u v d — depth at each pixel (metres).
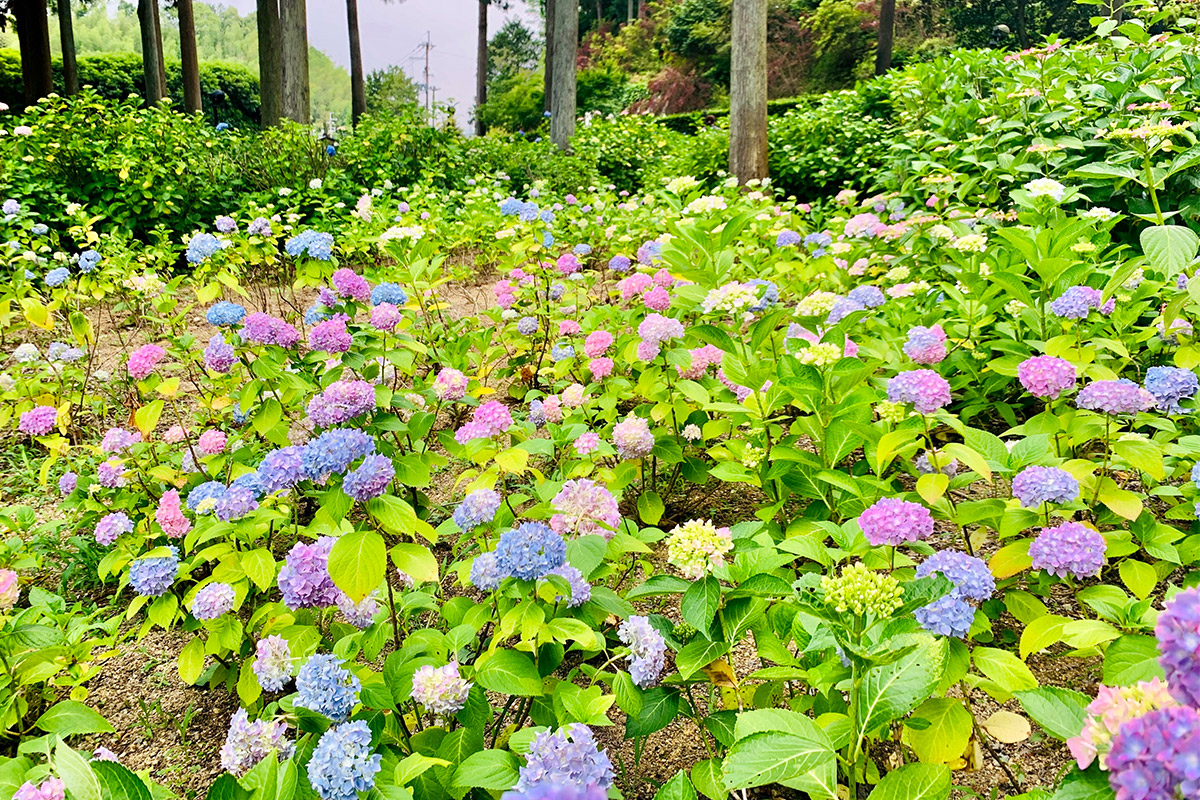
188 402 4.11
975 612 1.54
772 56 32.12
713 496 2.98
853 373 2.13
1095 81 4.79
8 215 5.57
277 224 5.38
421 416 2.68
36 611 1.96
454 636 1.64
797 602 1.46
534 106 30.33
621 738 1.92
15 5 14.80
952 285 3.55
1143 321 3.23
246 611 2.45
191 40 16.09
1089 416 2.13
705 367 2.88
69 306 4.85
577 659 2.15
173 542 2.50
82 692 1.97
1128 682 1.27
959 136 6.03
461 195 8.60
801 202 9.93
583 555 1.72
